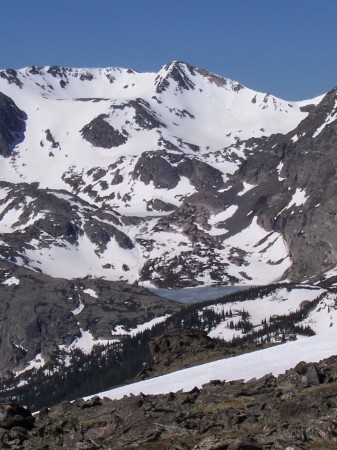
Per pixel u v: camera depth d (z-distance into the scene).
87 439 71.50
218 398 79.31
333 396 70.31
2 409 82.00
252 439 62.44
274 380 83.75
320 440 61.69
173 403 80.12
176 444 64.25
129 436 69.94
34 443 73.62
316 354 103.50
